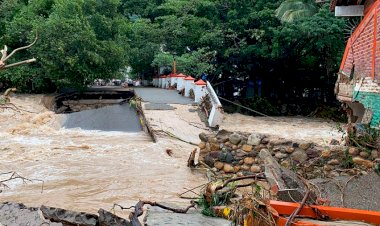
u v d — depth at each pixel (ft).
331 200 21.70
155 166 35.04
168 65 95.04
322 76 97.14
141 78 117.19
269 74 100.58
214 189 18.51
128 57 94.48
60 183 30.14
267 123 75.72
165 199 25.98
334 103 97.76
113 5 88.28
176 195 27.12
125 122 55.72
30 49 74.95
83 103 82.38
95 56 75.82
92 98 84.43
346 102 39.73
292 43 87.97
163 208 18.17
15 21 76.48
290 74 99.50
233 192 18.61
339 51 83.41
